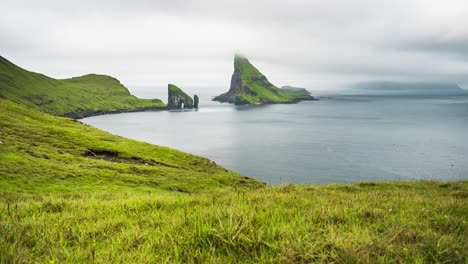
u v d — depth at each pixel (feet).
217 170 245.86
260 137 631.56
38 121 322.14
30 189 112.47
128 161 222.48
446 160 401.70
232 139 612.29
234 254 15.83
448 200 41.37
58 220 24.58
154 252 16.22
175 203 30.89
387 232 19.38
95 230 21.15
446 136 610.65
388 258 15.17
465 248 16.78
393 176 331.36
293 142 561.43
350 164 388.16
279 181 327.67
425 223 22.89
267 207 26.76
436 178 319.27
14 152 159.43
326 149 490.08
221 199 34.06
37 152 172.35
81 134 268.62
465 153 444.96
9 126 241.35
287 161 410.52
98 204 33.73
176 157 262.26
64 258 15.65
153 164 222.48
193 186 163.94
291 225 20.02
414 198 43.52
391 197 45.14
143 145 284.61
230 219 18.65
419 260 14.83
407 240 18.22
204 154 468.75
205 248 16.65
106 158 221.46
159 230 20.06
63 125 338.54
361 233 18.42
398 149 481.05
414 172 345.10
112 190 127.65
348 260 14.35
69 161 174.60
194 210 26.05
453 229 21.40
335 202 35.35
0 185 107.34
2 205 33.04
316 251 15.34
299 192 54.95
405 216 25.58
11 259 14.42
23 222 22.77
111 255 15.96
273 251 16.06
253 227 18.17
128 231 20.02
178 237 17.80
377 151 467.52
